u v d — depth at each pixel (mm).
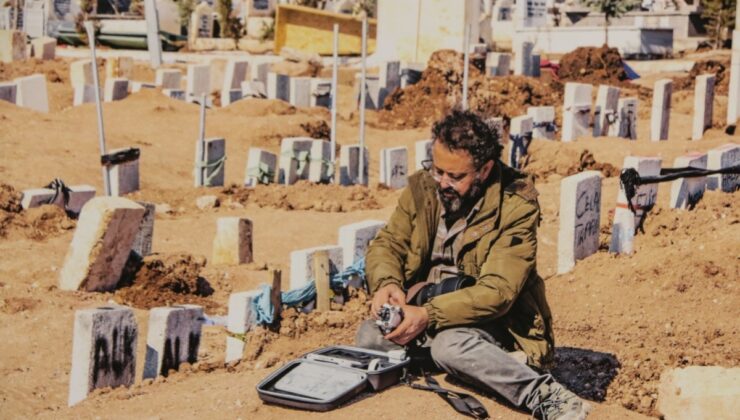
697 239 10164
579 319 8836
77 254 10578
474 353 5480
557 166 18016
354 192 16734
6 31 34719
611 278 9578
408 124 27125
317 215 15359
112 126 21812
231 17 54875
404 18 36781
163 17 55875
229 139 22312
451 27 35750
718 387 6109
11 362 8836
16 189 15789
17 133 19578
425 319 5473
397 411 5391
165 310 7262
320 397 5426
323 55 47219
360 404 5477
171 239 13609
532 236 5578
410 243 5824
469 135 5430
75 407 6188
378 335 5930
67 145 19328
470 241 5605
